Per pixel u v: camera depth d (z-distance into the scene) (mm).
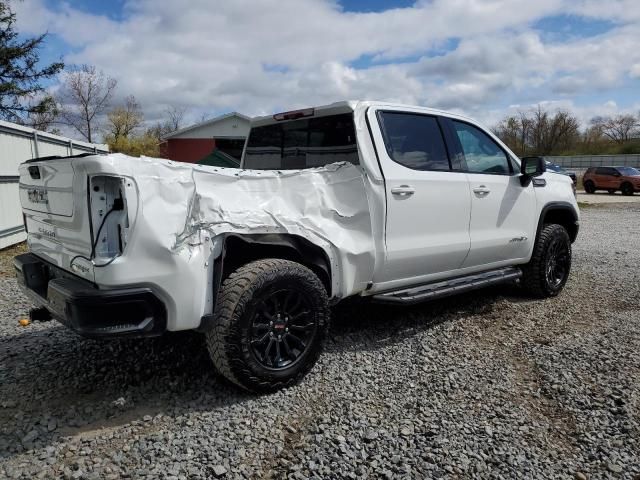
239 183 3287
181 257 2926
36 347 4152
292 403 3264
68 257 3088
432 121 4574
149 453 2699
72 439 2830
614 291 6074
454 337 4480
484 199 4879
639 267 7523
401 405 3273
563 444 2893
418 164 4336
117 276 2754
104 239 2771
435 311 5199
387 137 4137
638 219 16141
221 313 3123
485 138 5113
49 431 2902
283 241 3422
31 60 21094
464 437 2918
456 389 3508
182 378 3566
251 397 3318
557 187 5988
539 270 5625
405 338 4438
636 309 5340
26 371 3695
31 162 3408
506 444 2861
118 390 3410
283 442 2844
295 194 3547
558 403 3338
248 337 3170
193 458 2670
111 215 2773
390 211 4047
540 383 3611
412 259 4270
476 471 2625
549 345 4273
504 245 5164
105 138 40062
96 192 2752
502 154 5270
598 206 21859
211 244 3080
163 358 3895
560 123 67375
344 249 3730
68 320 2846
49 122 24328
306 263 3664
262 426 2980
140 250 2797
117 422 3020
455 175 4609
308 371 3529
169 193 2900
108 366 3770
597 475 2621
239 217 3188
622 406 3254
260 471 2590
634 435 2959
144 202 2795
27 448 2738
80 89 35688
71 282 2977
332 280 3736
